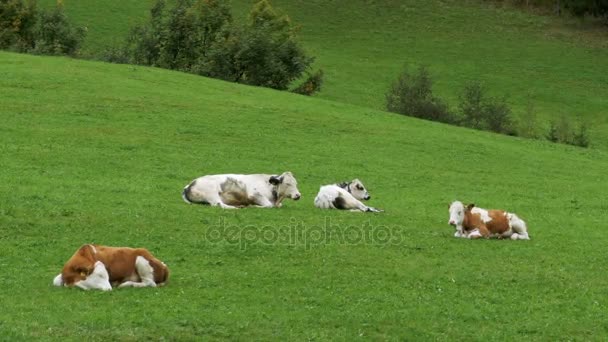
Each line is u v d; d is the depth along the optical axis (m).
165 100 44.97
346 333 14.30
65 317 13.87
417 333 14.56
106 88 45.94
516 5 112.75
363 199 26.08
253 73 63.03
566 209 30.23
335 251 19.75
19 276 16.38
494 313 15.89
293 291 16.41
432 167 37.84
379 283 17.33
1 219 20.75
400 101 63.34
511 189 34.31
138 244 19.44
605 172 41.59
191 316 14.40
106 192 25.34
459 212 22.11
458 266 19.08
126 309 14.44
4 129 35.56
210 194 23.98
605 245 23.03
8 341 12.62
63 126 37.38
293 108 47.88
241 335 13.91
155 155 33.75
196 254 18.94
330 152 38.38
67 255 18.22
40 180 26.59
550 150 47.59
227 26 64.62
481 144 45.22
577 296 17.34
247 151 36.66
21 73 46.59
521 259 20.19
